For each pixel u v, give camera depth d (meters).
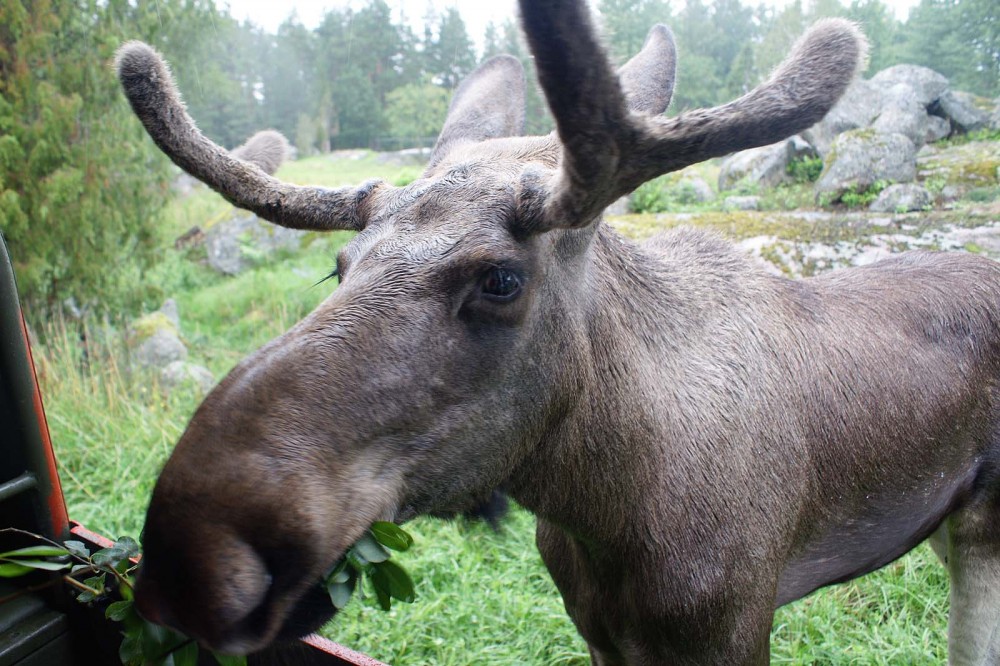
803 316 2.84
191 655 1.97
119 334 8.66
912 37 11.12
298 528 1.65
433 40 15.25
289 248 13.17
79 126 8.60
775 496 2.57
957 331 3.08
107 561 2.20
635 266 2.50
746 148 1.73
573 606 2.80
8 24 7.89
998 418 3.14
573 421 2.24
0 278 2.34
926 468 2.98
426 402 1.87
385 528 1.79
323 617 1.88
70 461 6.03
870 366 2.84
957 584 3.26
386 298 1.86
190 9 9.01
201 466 1.62
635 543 2.39
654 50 2.66
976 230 7.12
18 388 2.39
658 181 10.58
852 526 2.92
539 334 2.05
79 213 8.41
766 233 7.50
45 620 2.49
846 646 3.99
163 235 9.99
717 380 2.50
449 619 4.18
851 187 9.23
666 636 2.47
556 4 1.45
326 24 16.89
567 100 1.58
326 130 17.53
